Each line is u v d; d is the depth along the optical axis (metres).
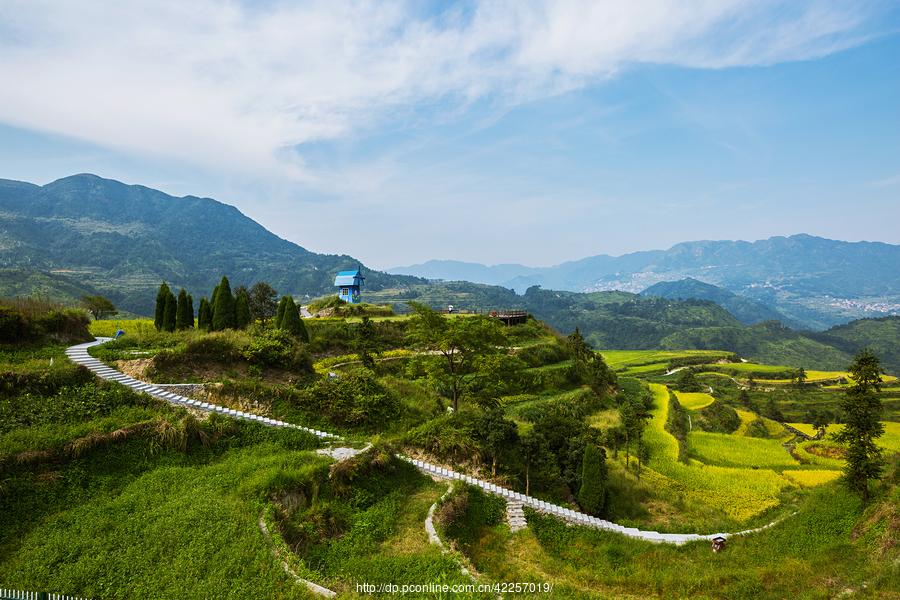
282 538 14.89
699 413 55.19
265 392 24.62
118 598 11.67
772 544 22.30
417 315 31.50
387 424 26.45
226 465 18.80
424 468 22.75
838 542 21.47
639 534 23.14
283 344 29.50
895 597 16.14
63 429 17.81
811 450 42.03
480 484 22.81
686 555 21.38
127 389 21.20
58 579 11.97
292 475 17.94
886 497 22.81
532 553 19.23
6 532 13.72
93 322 44.50
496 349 32.34
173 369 24.44
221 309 34.69
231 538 14.23
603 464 25.64
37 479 15.65
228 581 12.55
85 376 21.17
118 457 17.73
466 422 26.86
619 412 46.00
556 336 67.69
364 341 46.94
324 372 32.88
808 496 28.02
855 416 24.77
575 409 43.81
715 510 27.84
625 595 17.23
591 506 24.53
